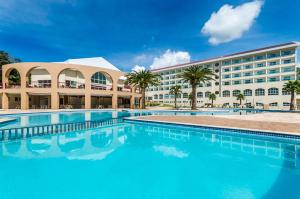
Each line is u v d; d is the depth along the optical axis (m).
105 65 46.84
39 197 4.79
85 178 5.95
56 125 12.46
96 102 40.97
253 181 5.73
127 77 39.03
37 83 34.84
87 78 33.88
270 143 10.40
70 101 37.28
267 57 53.47
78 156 8.20
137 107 43.22
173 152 8.91
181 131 13.89
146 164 7.28
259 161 7.57
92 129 14.43
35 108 33.53
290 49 49.44
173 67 76.25
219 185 5.52
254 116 22.05
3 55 50.81
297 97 48.44
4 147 9.31
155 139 11.52
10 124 15.15
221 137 11.95
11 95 35.22
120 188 5.31
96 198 4.75
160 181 5.80
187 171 6.57
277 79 51.62
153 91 85.81
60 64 32.12
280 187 5.38
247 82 57.47
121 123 17.47
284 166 7.05
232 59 60.62
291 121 15.98
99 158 7.96
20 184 5.49
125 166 7.05
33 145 9.74
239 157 8.15
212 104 61.53
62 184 5.54
